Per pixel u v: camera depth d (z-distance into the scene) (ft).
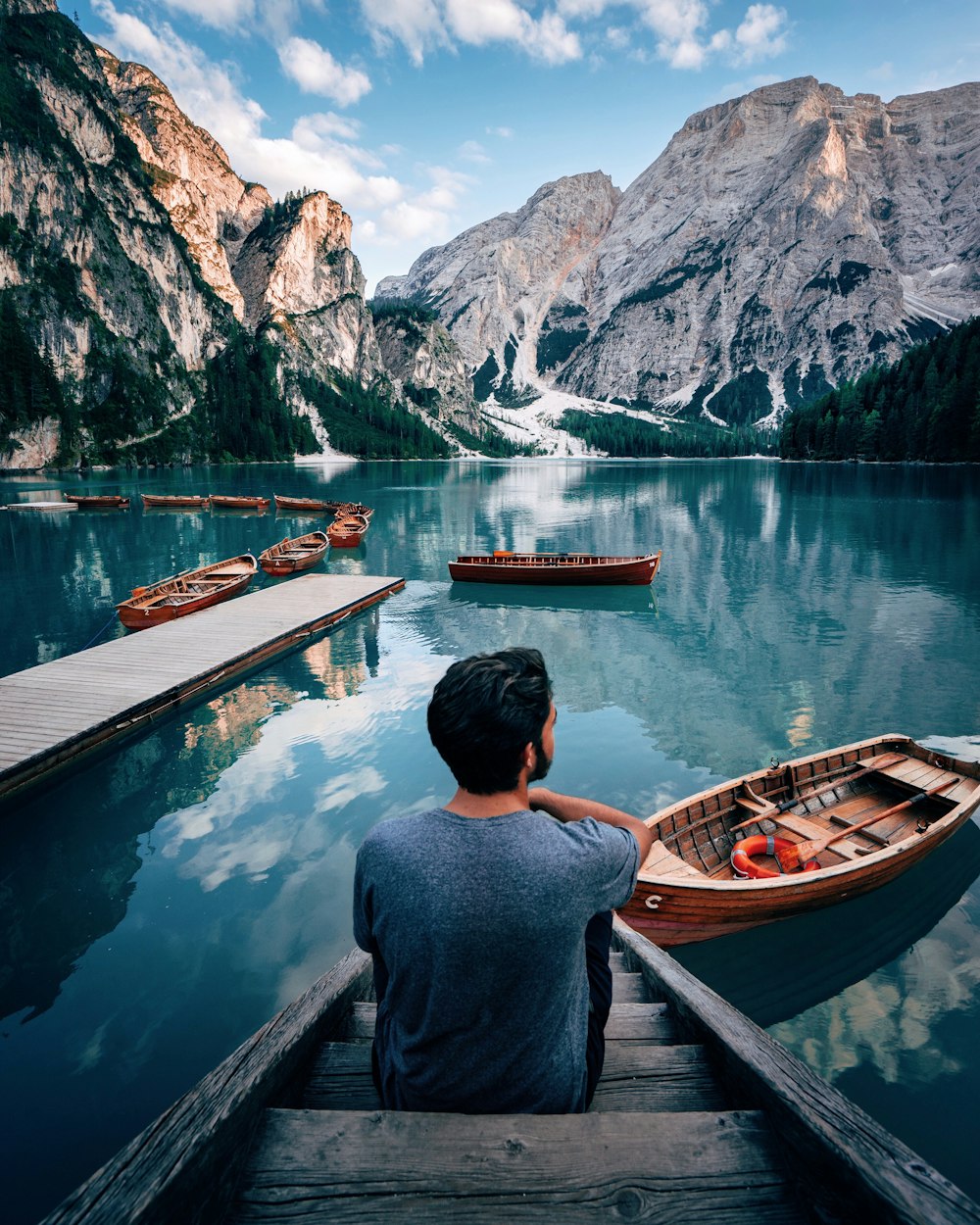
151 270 609.42
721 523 137.28
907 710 40.04
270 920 21.29
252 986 18.53
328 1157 5.16
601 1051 6.13
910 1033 17.25
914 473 298.56
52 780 31.27
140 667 43.37
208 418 578.66
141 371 546.26
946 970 19.45
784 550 102.53
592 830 5.39
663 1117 5.55
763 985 19.01
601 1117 5.39
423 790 29.76
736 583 78.84
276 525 139.44
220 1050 16.44
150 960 19.58
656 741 35.19
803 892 20.18
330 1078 7.06
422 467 507.71
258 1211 4.88
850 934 21.11
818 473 334.44
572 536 121.80
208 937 20.57
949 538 110.63
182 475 359.05
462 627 59.67
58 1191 13.02
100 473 379.35
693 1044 7.95
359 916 5.51
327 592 68.95
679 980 9.16
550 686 5.50
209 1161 4.79
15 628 60.23
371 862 5.20
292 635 53.31
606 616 63.82
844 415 465.06
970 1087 15.64
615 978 11.10
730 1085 6.79
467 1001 4.87
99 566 92.38
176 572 87.86
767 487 244.01
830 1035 17.19
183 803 28.91
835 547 104.32
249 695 42.16
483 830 4.99
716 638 56.08
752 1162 5.29
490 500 203.21
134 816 27.91
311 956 19.70
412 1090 5.37
